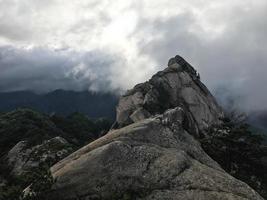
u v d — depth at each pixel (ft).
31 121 410.11
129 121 246.47
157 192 100.68
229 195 100.27
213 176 106.63
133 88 266.36
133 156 108.27
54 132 406.62
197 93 259.19
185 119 145.28
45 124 417.28
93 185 101.71
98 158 106.52
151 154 109.81
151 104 247.09
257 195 104.12
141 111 241.76
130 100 257.96
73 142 396.78
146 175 104.47
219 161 194.90
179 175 105.09
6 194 101.91
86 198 99.55
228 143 207.72
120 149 108.99
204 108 252.21
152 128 123.85
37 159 277.85
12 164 286.87
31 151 299.17
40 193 99.30
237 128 225.35
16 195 101.45
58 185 101.40
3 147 355.15
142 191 101.35
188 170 107.14
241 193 103.09
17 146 314.96
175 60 288.10
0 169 280.51
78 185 101.55
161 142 120.26
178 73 267.39
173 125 130.52
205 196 99.14
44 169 106.52
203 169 109.09
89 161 106.11
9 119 415.03
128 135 119.03
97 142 119.03
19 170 269.85
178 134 127.65
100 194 100.37
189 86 262.06
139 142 116.06
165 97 254.68
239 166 195.31
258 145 216.33
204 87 273.33
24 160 285.23
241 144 208.44
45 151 287.28
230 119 250.78
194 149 124.26
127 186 102.22
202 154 124.47
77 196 99.86
